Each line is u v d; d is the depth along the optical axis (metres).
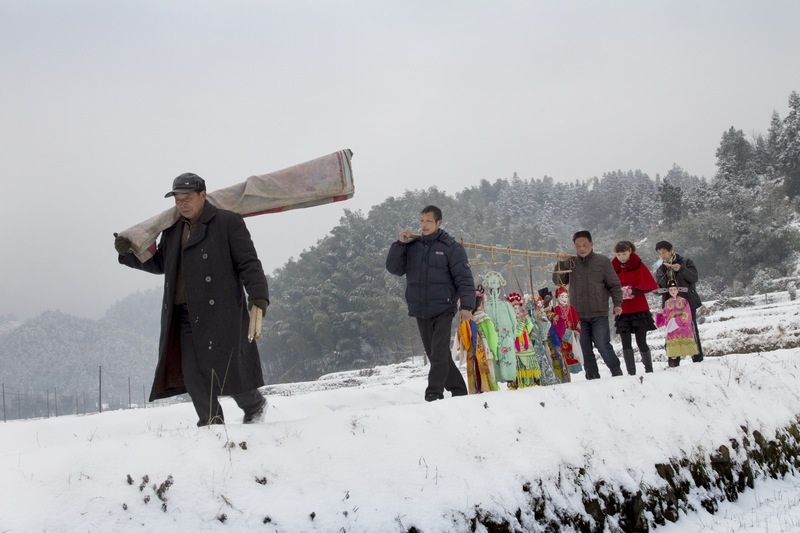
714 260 89.62
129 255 5.47
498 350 8.07
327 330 99.44
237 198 5.93
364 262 108.88
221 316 5.19
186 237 5.39
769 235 82.62
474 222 143.25
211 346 5.13
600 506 6.07
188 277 5.21
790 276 75.31
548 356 8.95
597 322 9.52
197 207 5.34
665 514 6.73
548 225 189.25
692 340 10.66
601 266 9.52
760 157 132.00
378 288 102.75
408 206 151.62
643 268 10.06
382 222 123.94
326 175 6.04
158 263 5.64
